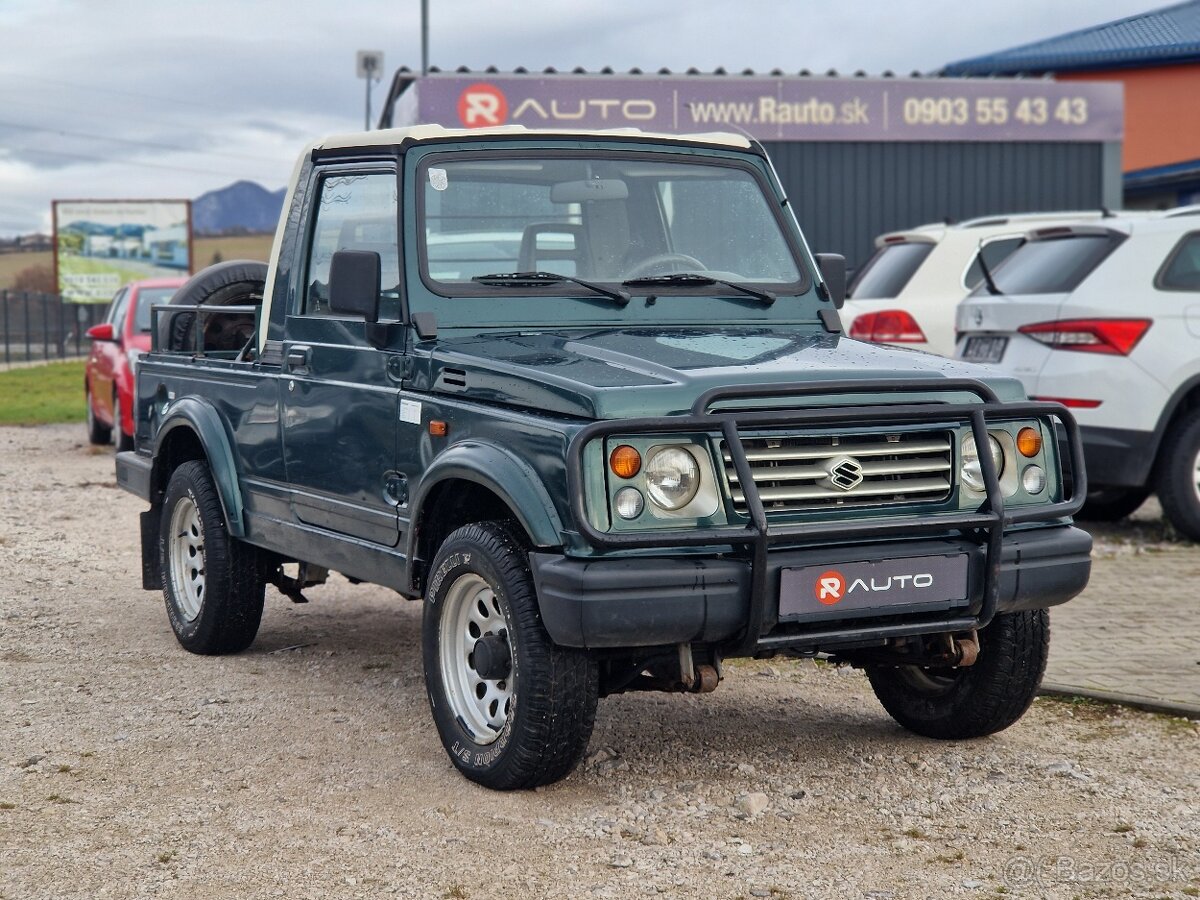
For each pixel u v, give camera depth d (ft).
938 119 72.43
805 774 16.19
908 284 39.04
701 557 14.19
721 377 14.43
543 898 12.64
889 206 72.74
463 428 15.53
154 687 20.24
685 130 69.82
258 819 14.67
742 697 19.63
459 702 15.97
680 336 16.88
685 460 14.02
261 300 25.81
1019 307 31.01
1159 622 23.73
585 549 13.84
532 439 14.40
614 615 13.69
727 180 19.13
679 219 18.70
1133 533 33.37
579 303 17.47
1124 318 29.73
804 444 14.49
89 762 16.69
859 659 16.90
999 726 17.16
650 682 15.69
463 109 67.62
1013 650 16.61
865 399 14.83
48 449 55.11
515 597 14.64
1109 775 16.12
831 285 19.25
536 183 17.93
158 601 26.61
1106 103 73.77
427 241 17.17
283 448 19.61
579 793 15.47
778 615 14.17
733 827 14.43
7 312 130.52
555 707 14.61
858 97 71.56
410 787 15.69
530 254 17.70
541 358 15.48
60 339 147.33
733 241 18.88
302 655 22.31
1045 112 73.41
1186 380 29.66
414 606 26.43
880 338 38.22
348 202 18.54
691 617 13.89
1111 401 29.76
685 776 16.11
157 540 23.32
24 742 17.49
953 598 14.98
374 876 13.14
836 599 14.40
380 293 17.52
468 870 13.26
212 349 24.38
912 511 14.94
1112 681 19.98
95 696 19.72
